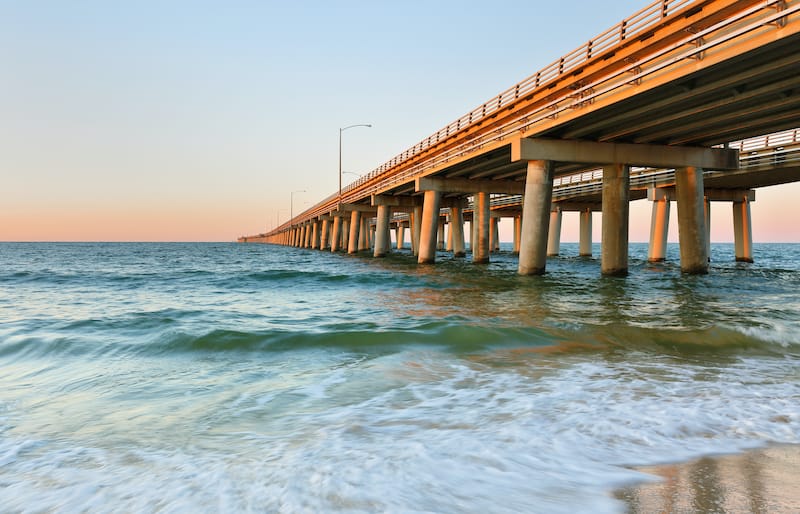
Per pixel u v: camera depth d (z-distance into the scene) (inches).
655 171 1994.3
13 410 258.2
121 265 2177.7
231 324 545.3
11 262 2477.9
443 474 168.2
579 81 1033.5
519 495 151.6
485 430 216.5
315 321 569.9
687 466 174.2
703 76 796.0
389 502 147.9
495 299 822.5
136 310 697.0
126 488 163.3
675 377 316.8
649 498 147.9
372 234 5856.3
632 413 239.3
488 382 305.6
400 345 425.1
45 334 484.4
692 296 862.5
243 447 200.2
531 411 244.8
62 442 210.5
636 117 1017.5
